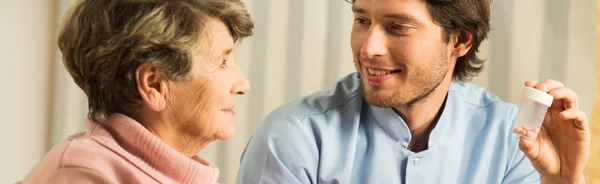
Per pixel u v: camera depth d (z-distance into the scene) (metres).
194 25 0.96
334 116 1.54
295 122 1.50
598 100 2.01
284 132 1.48
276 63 2.11
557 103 1.48
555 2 2.02
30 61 2.12
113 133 1.01
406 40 1.39
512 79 2.05
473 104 1.65
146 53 0.95
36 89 2.14
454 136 1.57
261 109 2.13
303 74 2.10
